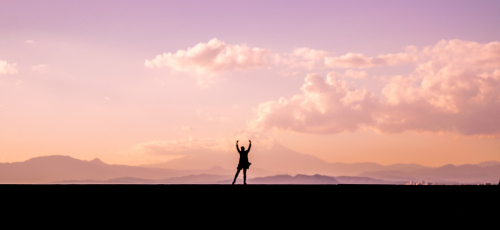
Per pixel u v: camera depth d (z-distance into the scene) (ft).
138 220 44.14
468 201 46.32
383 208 45.93
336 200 46.78
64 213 43.24
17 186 43.16
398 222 44.29
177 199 45.96
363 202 46.57
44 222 42.60
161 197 45.75
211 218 44.78
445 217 44.80
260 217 45.01
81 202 44.06
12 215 42.16
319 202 46.55
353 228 42.98
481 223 44.65
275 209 45.93
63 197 43.80
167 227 43.50
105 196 44.75
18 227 42.01
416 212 45.44
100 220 43.60
